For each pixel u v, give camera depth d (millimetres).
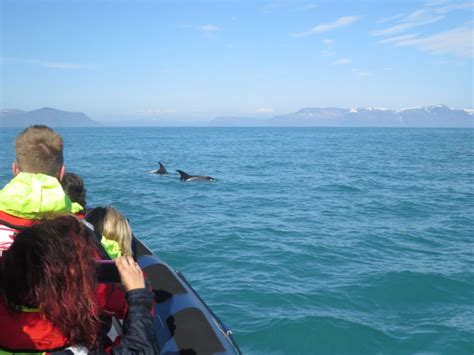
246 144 73125
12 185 2523
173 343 3293
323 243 10445
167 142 78625
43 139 2777
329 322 6281
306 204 16156
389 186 21391
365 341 5848
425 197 17953
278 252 9641
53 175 2840
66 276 1904
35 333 1939
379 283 7824
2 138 76562
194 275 8188
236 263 8875
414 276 8172
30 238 1951
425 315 6652
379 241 10758
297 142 81125
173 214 13961
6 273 1917
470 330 6148
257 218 13430
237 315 6508
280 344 5770
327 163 35375
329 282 7875
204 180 23297
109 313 2406
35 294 1869
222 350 3248
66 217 2105
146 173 26469
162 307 3707
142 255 4500
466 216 14102
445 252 9938
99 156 41406
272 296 7184
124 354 2189
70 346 1995
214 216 13688
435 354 5551
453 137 108312
